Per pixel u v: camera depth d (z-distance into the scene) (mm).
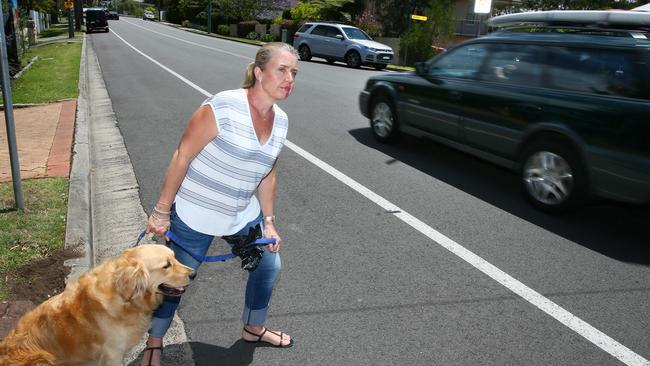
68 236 4641
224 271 4344
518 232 5270
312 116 10570
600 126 5109
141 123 9680
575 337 3578
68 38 33562
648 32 5387
